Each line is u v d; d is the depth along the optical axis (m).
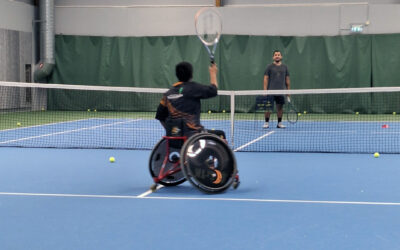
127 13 15.45
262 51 14.85
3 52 13.79
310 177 5.35
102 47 15.41
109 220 3.68
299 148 7.61
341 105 14.49
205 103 15.02
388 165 6.07
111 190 4.73
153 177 4.75
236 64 14.92
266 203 4.20
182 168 4.43
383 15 14.46
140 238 3.25
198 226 3.52
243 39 14.88
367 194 4.53
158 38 15.19
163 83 15.24
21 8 14.55
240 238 3.24
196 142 4.51
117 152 7.20
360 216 3.77
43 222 3.63
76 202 4.24
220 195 4.51
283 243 3.14
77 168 5.91
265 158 6.64
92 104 15.48
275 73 10.33
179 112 4.66
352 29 14.53
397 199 4.32
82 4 15.53
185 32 15.28
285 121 12.23
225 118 13.23
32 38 15.12
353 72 14.50
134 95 15.34
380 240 3.19
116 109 15.41
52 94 15.54
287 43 14.77
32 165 6.10
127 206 4.10
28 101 14.96
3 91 13.94
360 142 8.33
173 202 4.24
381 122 11.86
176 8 15.27
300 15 14.81
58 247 3.08
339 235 3.30
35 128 10.53
